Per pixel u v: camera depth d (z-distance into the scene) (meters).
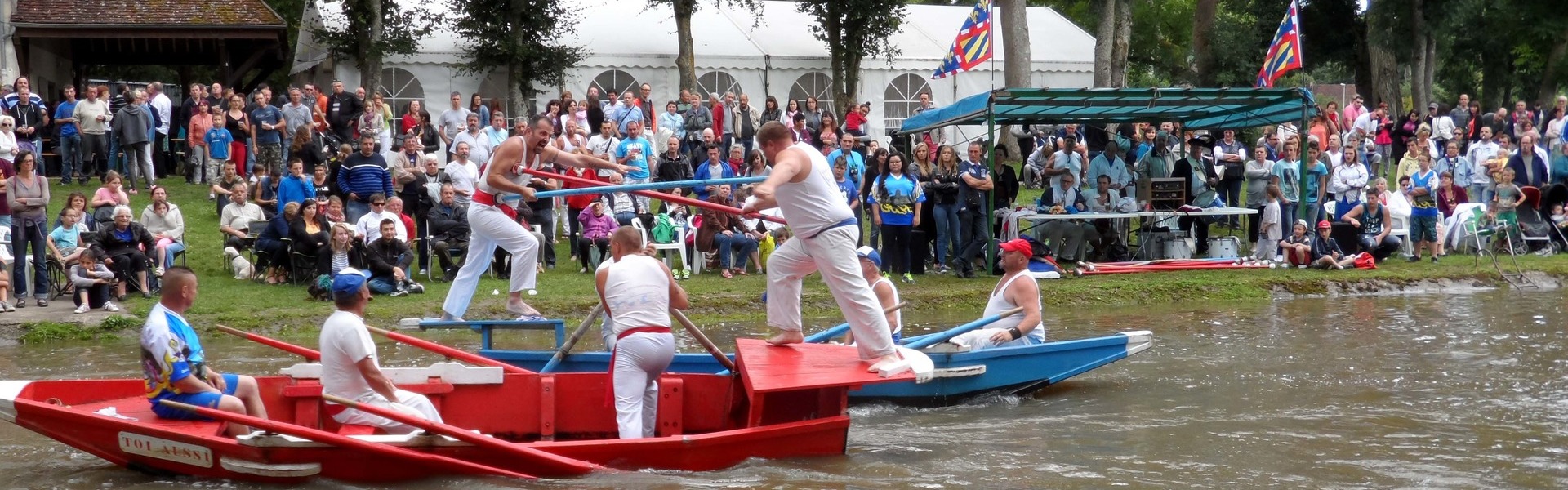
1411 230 19.56
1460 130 24.33
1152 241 18.92
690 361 9.77
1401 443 8.48
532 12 24.94
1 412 7.24
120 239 14.86
